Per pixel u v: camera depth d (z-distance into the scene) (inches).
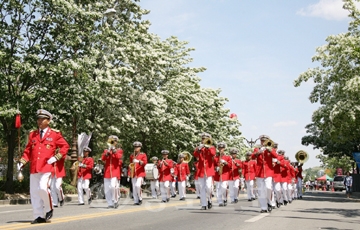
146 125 1221.7
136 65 1147.9
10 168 814.5
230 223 410.9
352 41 987.3
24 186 890.7
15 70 775.7
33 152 376.5
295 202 905.5
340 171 3134.8
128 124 1127.6
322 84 1074.1
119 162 590.9
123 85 1089.4
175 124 1312.7
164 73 1222.9
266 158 553.9
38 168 370.9
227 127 2022.6
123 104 1137.4
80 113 938.7
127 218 440.1
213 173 572.1
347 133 1069.1
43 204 379.6
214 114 1712.6
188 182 1605.6
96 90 879.1
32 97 772.6
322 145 1626.5
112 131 1101.1
